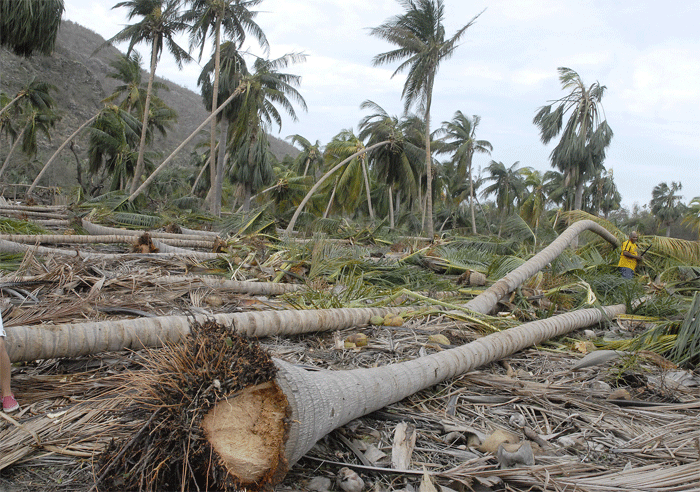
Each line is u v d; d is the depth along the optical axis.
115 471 2.07
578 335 5.66
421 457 2.73
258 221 12.63
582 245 12.14
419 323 5.28
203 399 2.01
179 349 2.15
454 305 5.65
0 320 2.83
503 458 2.60
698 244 10.55
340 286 6.75
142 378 2.21
